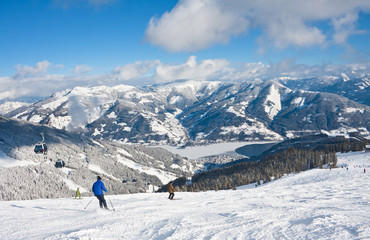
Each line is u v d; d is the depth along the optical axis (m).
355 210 11.89
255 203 16.38
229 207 14.41
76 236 7.78
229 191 29.30
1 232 9.50
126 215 11.91
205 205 15.66
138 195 27.47
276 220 9.10
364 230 6.99
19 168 177.00
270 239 6.87
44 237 8.09
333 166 90.62
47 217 12.67
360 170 56.19
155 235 7.87
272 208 13.06
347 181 34.34
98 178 14.51
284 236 7.01
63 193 164.12
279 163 120.62
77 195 25.19
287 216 9.86
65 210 15.34
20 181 159.62
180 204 16.45
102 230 8.57
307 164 111.06
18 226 10.47
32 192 151.12
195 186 115.44
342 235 6.68
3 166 177.88
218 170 156.38
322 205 14.55
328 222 8.22
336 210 11.80
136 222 9.82
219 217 10.34
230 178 112.44
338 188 26.48
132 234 8.10
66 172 198.50
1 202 20.95
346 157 118.06
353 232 6.92
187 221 9.62
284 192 24.64
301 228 7.70
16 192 145.62
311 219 8.86
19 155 199.12
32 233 9.06
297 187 29.78
